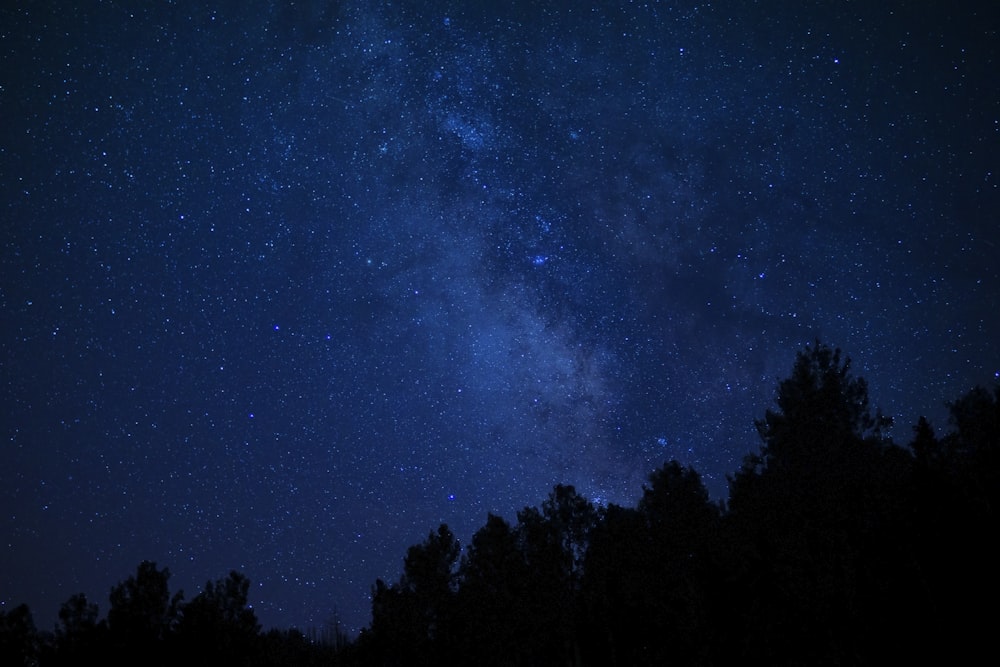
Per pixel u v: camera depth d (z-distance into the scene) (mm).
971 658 8930
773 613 10164
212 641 14992
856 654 9375
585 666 12016
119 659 14523
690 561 12805
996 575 9727
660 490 14797
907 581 10055
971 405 14281
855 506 11859
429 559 14680
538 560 13992
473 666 13125
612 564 13180
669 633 11234
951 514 10719
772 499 13094
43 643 14812
